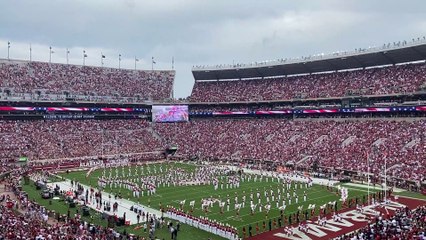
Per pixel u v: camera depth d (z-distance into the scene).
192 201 49.34
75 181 59.91
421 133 67.69
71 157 81.00
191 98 109.12
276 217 42.72
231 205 47.88
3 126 83.56
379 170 61.91
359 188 57.09
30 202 44.28
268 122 94.19
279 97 94.88
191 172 69.75
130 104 103.38
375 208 45.19
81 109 97.12
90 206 46.53
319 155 73.31
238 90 105.69
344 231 37.31
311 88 92.62
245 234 37.03
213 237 36.31
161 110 103.31
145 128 101.56
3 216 32.72
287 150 79.38
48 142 83.25
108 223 38.72
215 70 108.31
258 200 50.19
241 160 82.12
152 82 113.94
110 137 93.38
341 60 87.81
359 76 87.69
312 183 61.06
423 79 75.62
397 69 82.81
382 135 71.69
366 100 81.56
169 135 99.81
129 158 85.88
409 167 59.75
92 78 104.62
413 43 73.94
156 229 38.41
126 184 58.34
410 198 50.12
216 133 96.38
